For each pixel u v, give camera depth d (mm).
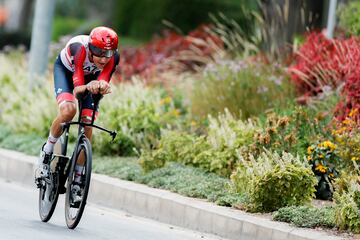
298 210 21656
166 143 28641
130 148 31547
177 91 36719
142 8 80250
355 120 27531
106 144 31562
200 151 27641
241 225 21609
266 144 25453
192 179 25625
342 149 24406
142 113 31844
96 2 117000
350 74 29250
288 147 25375
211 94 33344
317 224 21062
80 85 20469
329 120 27953
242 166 24781
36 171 22312
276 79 32344
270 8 38938
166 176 26328
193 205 23250
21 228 20578
